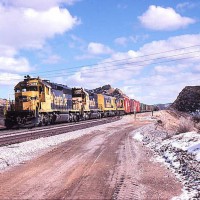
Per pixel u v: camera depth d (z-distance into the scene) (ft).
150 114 279.08
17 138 79.82
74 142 82.38
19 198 31.71
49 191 34.14
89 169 45.70
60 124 140.05
